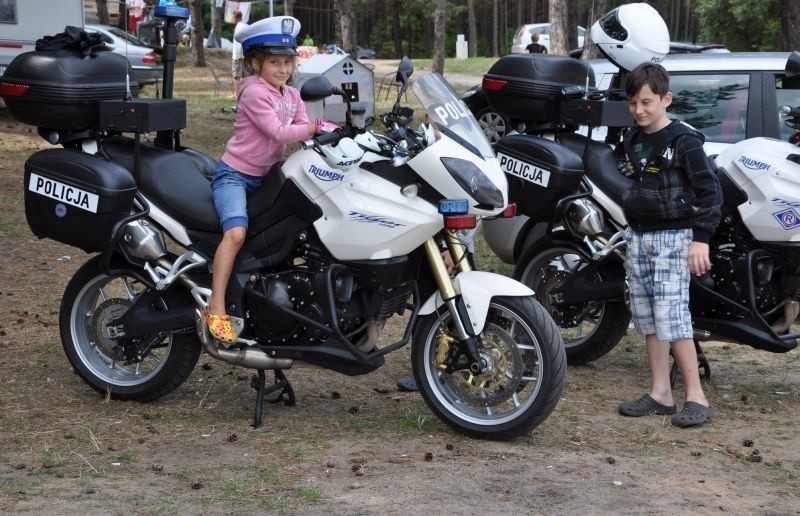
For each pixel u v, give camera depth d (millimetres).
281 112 4926
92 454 4582
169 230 5090
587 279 6066
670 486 4340
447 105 4875
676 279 5266
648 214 5234
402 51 81562
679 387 6055
